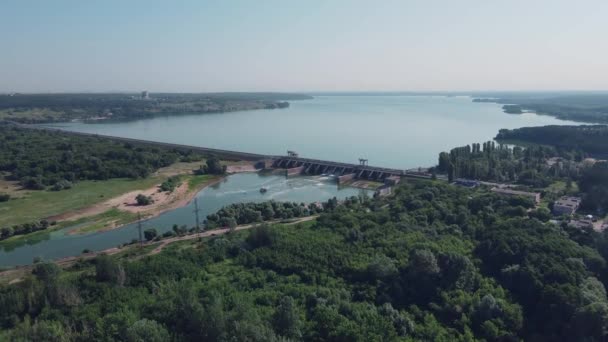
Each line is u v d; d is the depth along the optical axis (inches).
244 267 4872.0
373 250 4958.2
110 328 3277.6
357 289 4239.7
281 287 4311.0
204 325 3262.8
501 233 4987.7
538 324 3782.0
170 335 3265.3
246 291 4252.0
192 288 4013.3
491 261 4621.1
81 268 5132.9
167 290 4116.6
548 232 5019.7
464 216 5910.4
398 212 6432.1
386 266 4365.2
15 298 3846.0
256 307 3818.9
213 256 5128.0
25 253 6161.4
